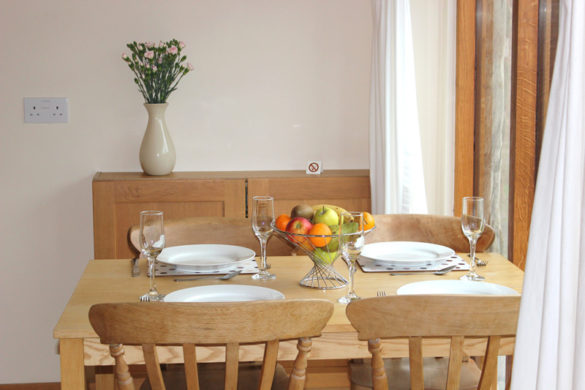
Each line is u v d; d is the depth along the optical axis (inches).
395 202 104.3
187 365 49.4
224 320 48.1
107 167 121.7
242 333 48.6
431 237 89.8
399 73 100.7
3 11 116.3
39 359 124.3
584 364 33.8
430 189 109.0
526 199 79.0
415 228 90.5
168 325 48.2
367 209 116.8
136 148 121.9
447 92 102.4
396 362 75.7
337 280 70.0
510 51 85.3
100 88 120.0
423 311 49.1
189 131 123.6
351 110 125.4
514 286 67.5
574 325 36.1
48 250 122.0
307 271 74.5
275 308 48.5
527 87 77.7
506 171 87.5
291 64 123.6
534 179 77.9
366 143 126.3
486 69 94.7
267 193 113.9
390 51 102.9
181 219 89.7
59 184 121.0
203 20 121.0
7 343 123.3
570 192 35.9
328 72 124.3
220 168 125.0
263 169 125.7
